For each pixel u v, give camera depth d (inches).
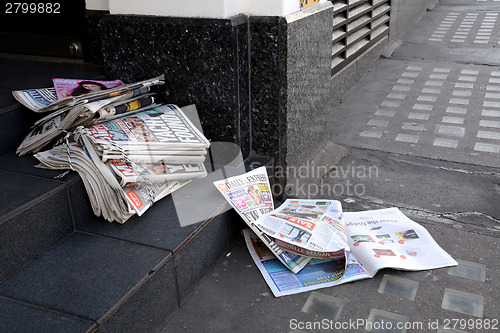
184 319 67.5
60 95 84.0
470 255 79.5
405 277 74.7
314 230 78.5
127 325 58.7
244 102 90.6
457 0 323.0
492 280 73.6
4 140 80.3
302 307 69.2
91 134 71.4
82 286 59.4
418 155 115.7
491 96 152.3
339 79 153.1
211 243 76.0
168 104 90.1
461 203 94.9
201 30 84.3
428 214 91.4
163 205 78.0
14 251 62.2
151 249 66.2
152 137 76.5
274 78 88.8
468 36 228.1
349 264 76.8
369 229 85.3
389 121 136.6
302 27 90.6
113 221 73.7
